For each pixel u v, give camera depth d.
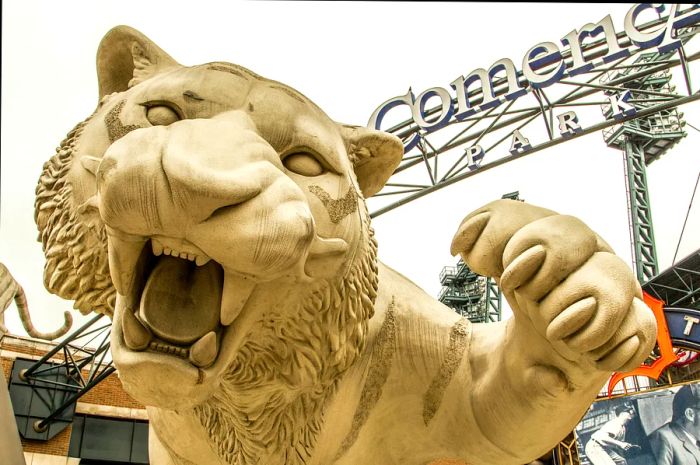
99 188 1.18
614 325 1.46
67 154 1.62
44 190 1.64
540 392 1.71
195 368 1.30
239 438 1.76
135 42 1.78
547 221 1.54
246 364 1.55
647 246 14.03
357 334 1.63
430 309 2.13
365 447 2.06
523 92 8.55
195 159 1.17
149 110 1.52
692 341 10.27
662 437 10.10
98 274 1.53
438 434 2.06
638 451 10.21
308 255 1.44
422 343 2.03
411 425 2.08
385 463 2.14
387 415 2.05
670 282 11.54
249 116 1.49
